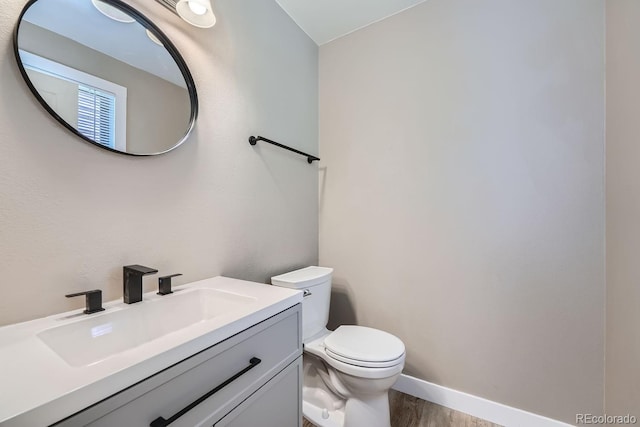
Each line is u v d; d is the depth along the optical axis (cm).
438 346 165
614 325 118
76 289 83
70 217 83
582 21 132
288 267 177
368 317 189
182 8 108
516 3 146
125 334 83
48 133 78
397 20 181
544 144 139
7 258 71
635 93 106
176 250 112
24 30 75
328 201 206
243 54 144
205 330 69
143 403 55
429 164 169
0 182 70
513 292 146
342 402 145
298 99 189
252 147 149
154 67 106
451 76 163
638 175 103
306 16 182
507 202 147
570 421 133
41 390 45
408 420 150
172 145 110
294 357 100
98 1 92
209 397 68
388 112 183
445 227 164
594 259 129
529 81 143
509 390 146
